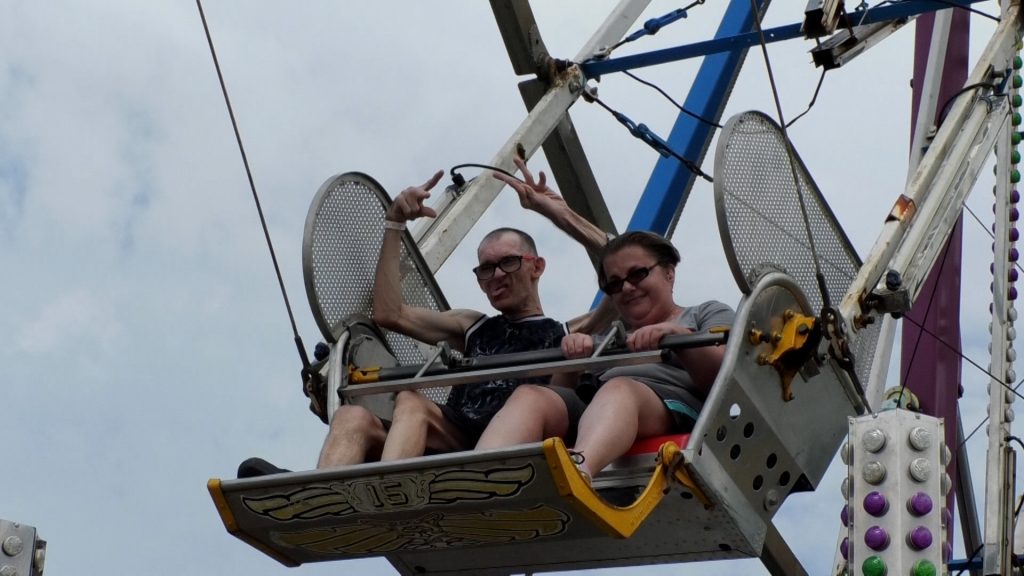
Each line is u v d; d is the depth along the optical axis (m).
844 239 7.81
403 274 8.05
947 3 8.63
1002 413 8.46
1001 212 8.77
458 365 7.24
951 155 8.36
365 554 7.21
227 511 6.96
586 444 6.77
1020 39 8.89
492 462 6.60
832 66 8.58
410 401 7.17
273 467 6.91
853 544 7.05
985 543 8.03
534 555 7.38
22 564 7.50
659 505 6.99
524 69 9.38
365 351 7.63
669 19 9.48
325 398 7.47
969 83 8.70
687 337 6.97
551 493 6.63
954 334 9.45
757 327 7.12
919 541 6.98
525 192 7.77
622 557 7.27
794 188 7.50
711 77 10.54
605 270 7.34
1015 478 8.22
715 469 6.94
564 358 7.10
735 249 7.13
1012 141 8.81
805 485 7.44
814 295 7.59
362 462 7.13
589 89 9.44
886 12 8.63
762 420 7.12
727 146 7.21
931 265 8.02
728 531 7.07
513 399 7.01
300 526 6.98
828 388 7.40
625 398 6.91
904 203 8.00
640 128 9.30
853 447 7.14
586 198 9.98
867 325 7.67
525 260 7.63
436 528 6.96
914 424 7.12
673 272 7.37
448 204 8.66
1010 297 8.69
